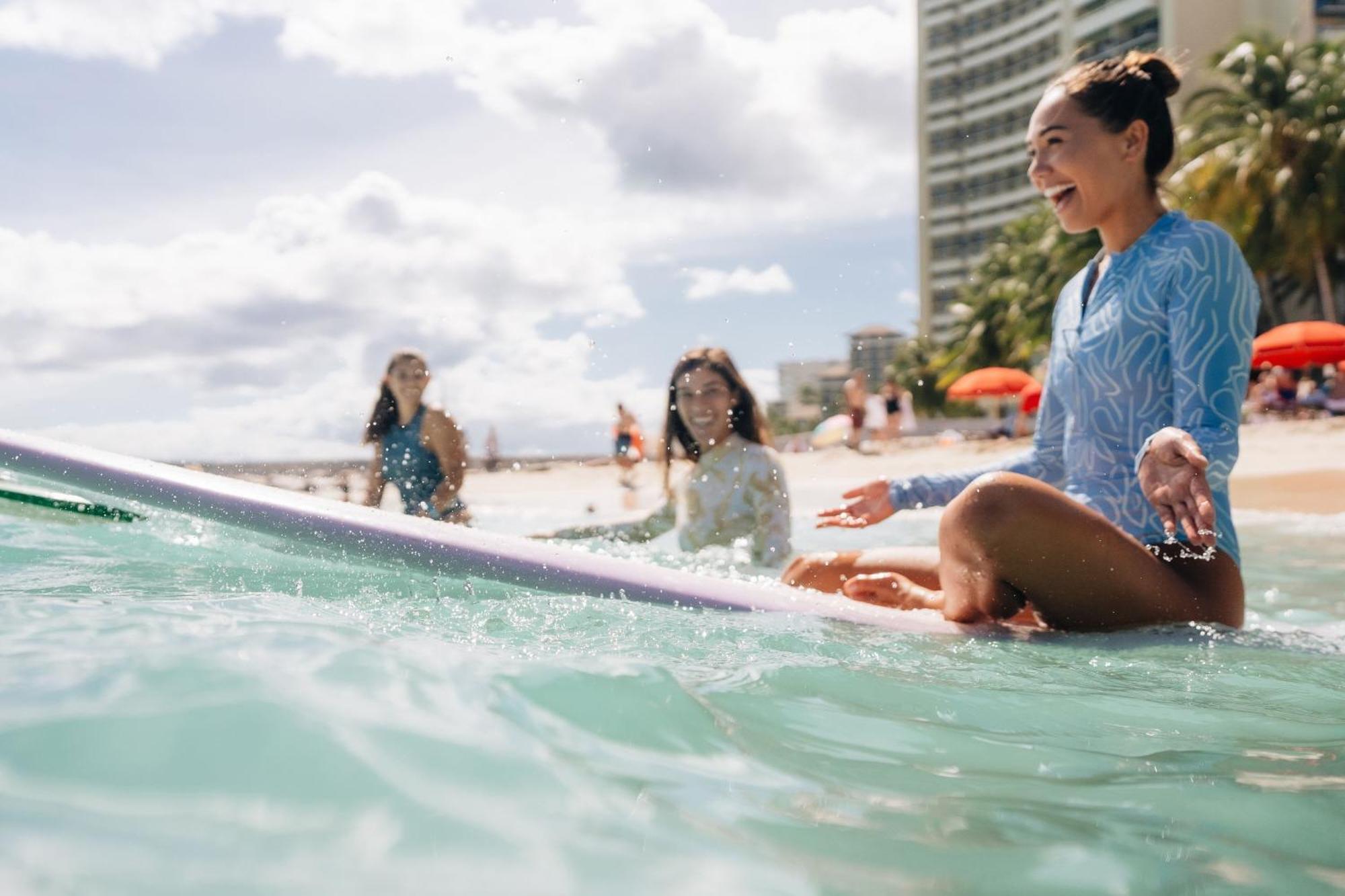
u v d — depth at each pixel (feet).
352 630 3.85
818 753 2.96
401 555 5.82
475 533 6.07
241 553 6.46
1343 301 94.94
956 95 222.48
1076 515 5.49
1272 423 50.72
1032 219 126.31
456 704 2.82
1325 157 85.05
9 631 3.38
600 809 2.21
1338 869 2.23
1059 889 2.04
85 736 2.30
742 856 2.04
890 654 4.68
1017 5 206.80
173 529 7.08
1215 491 6.20
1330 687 4.26
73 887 1.65
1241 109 88.63
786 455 56.95
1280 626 7.18
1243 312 6.24
